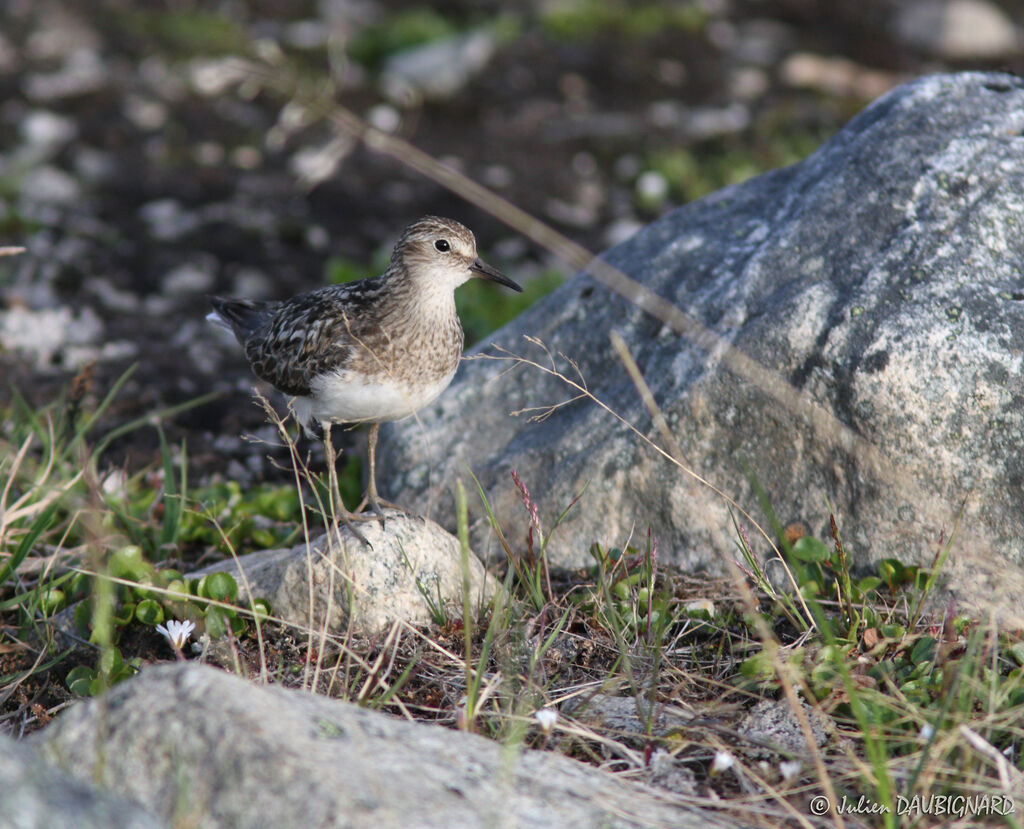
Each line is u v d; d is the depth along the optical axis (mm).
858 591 9031
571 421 10688
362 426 13727
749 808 6668
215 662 8688
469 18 30141
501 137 24703
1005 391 8961
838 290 9641
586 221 21141
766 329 9688
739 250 10711
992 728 7262
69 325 16562
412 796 5777
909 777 6824
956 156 9922
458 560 9516
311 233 20219
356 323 9836
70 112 24453
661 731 7609
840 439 9336
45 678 8984
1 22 28281
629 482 10016
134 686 6234
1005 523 8938
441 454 11094
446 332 10039
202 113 24984
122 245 19578
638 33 29859
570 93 26719
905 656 8289
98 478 12125
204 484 12812
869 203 9984
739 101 26297
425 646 8766
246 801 5602
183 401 14773
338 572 8953
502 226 20875
